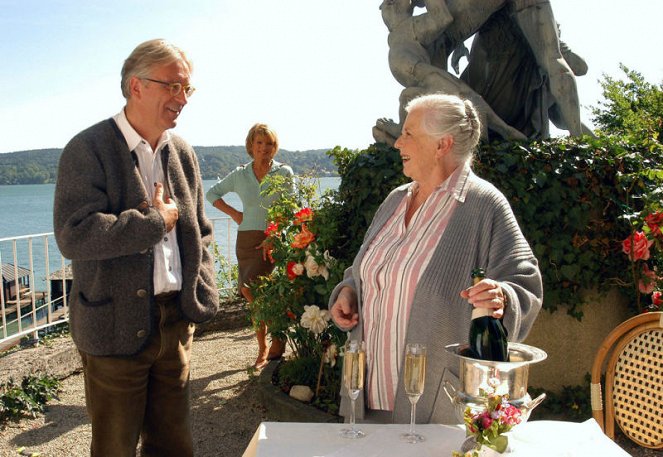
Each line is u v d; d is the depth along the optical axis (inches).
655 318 95.4
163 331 108.0
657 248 161.3
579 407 167.2
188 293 110.3
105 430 105.4
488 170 156.9
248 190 218.5
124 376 104.1
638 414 95.9
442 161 94.3
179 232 111.7
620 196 167.3
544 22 184.5
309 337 183.9
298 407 169.9
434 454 68.1
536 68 199.5
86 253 97.6
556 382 169.2
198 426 175.6
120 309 102.0
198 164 121.3
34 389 191.5
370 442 70.9
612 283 169.2
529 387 167.9
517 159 158.7
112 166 102.3
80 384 211.3
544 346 167.0
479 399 67.6
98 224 97.0
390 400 93.2
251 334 277.4
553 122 210.7
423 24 183.0
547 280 161.9
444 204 93.0
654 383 94.6
